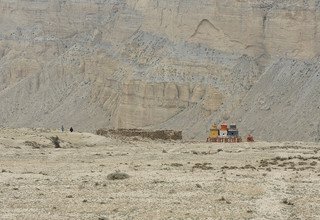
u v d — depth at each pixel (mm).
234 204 51875
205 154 78625
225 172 64125
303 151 81750
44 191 56250
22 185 58469
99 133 108438
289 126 117875
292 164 70250
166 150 83062
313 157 75688
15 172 64625
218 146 87625
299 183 59031
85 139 93750
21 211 50312
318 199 53406
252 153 79125
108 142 93125
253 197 53969
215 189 56344
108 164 70250
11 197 54250
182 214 49062
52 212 50000
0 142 82688
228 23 137500
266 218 48344
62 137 93250
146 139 103625
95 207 50969
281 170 65812
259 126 121062
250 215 48938
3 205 51844
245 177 61375
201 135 126250
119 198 53750
